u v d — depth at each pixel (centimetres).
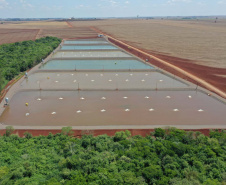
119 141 2533
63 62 7019
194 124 3234
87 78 5331
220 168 2091
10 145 2492
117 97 4203
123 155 2238
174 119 3375
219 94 4297
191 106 3847
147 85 4844
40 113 3547
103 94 4344
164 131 2736
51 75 5591
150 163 2116
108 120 3325
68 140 2572
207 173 2047
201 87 4675
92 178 1881
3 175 1945
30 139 2656
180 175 2002
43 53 7275
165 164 2134
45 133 2945
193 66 6288
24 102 3969
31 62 6228
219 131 3008
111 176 1906
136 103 3944
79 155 2220
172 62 6750
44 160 2208
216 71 5809
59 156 2300
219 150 2352
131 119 3362
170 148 2348
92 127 3061
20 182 1853
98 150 2377
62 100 4062
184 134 2666
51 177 1967
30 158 2250
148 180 1942
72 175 1933
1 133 2925
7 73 5134
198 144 2520
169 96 4272
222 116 3491
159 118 3406
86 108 3728
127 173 1936
